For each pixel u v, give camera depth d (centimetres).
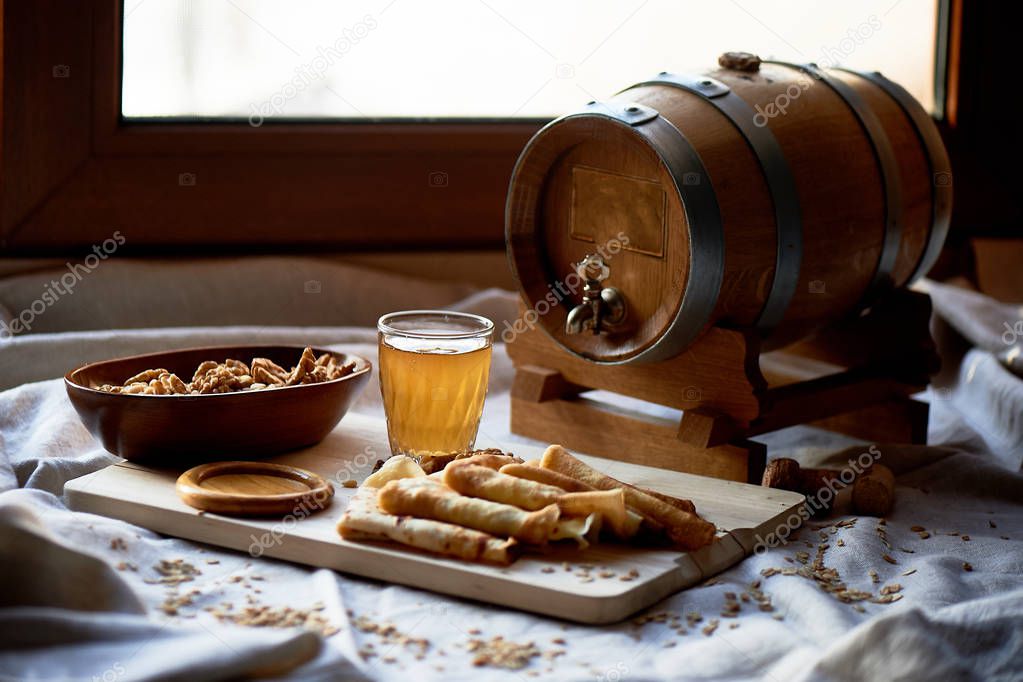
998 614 72
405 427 100
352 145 146
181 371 107
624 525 84
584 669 71
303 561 84
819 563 87
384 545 83
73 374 98
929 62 163
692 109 102
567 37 152
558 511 82
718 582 84
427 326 106
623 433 112
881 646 69
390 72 148
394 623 77
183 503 89
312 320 146
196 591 79
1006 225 165
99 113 138
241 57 143
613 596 76
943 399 133
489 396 132
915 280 122
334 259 151
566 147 107
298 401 97
